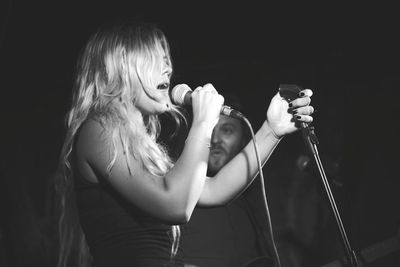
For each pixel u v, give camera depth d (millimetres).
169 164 1876
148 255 1724
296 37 4742
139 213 1733
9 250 4820
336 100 4805
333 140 4789
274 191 4789
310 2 4605
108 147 1717
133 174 1691
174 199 1655
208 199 1989
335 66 4789
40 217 4957
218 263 2602
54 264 4871
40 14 4641
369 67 4730
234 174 1994
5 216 4840
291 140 4832
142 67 1849
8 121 5055
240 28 4742
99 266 1744
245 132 3434
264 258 2770
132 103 1851
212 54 4816
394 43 4586
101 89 1860
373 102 4754
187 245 2586
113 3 4633
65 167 1890
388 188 4668
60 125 5070
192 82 4863
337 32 4672
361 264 3287
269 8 4664
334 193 3352
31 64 4852
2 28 4602
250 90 4875
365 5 4527
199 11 4680
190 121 3002
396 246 3318
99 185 1758
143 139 1774
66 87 4941
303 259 4699
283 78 4859
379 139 4742
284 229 4746
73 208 1954
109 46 1878
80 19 4664
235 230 2732
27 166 5070
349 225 3982
